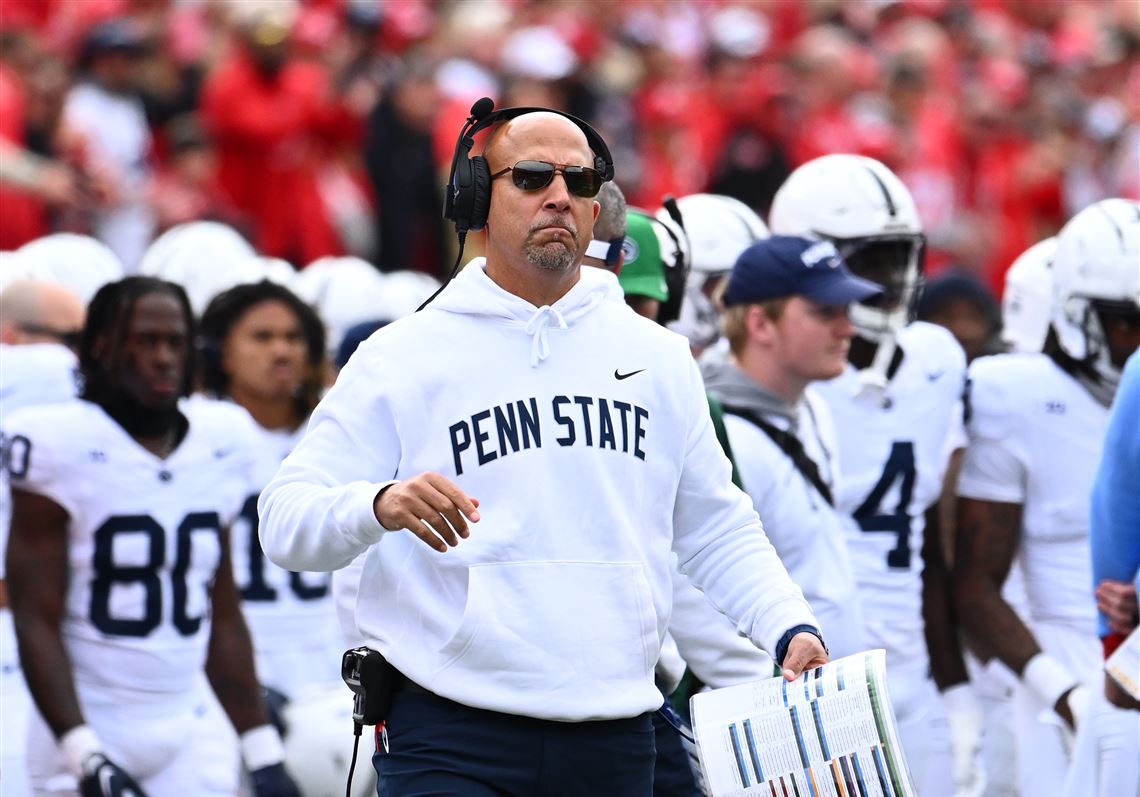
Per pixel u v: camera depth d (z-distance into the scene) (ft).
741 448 61.41
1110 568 59.93
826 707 46.06
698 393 49.06
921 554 73.10
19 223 131.13
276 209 149.79
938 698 72.02
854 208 71.56
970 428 72.74
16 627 62.39
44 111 140.26
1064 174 190.90
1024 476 72.64
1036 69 211.00
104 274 91.56
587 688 45.96
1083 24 228.22
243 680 67.00
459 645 45.65
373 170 153.17
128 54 144.66
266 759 66.44
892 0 207.51
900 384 70.69
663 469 47.93
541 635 45.75
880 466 70.23
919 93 183.32
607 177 48.08
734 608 48.98
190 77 150.30
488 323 47.24
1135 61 223.30
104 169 132.57
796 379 62.44
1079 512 72.54
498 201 47.55
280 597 78.64
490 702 45.57
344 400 46.83
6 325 74.38
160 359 63.72
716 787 46.60
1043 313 85.30
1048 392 72.23
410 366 46.73
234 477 66.64
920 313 87.76
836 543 63.31
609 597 46.47
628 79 167.94
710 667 56.80
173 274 101.50
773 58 188.03
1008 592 78.18
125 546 63.77
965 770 74.02
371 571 47.37
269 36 148.77
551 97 162.40
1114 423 59.36
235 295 80.64
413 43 160.66
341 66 154.10
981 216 186.29
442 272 154.51
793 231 73.00
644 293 61.26
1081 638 72.84
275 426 81.00
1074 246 71.77
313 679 79.05
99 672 63.67
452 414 46.52
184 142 146.20
